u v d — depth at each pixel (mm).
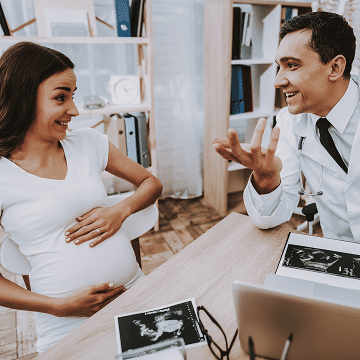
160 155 2785
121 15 1933
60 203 940
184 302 750
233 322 688
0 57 861
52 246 937
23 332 1531
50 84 852
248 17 2326
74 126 2471
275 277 750
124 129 2123
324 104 998
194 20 2535
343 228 1271
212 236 999
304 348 543
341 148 1108
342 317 486
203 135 2875
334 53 874
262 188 954
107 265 990
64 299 863
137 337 664
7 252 958
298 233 962
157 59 2529
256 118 2639
